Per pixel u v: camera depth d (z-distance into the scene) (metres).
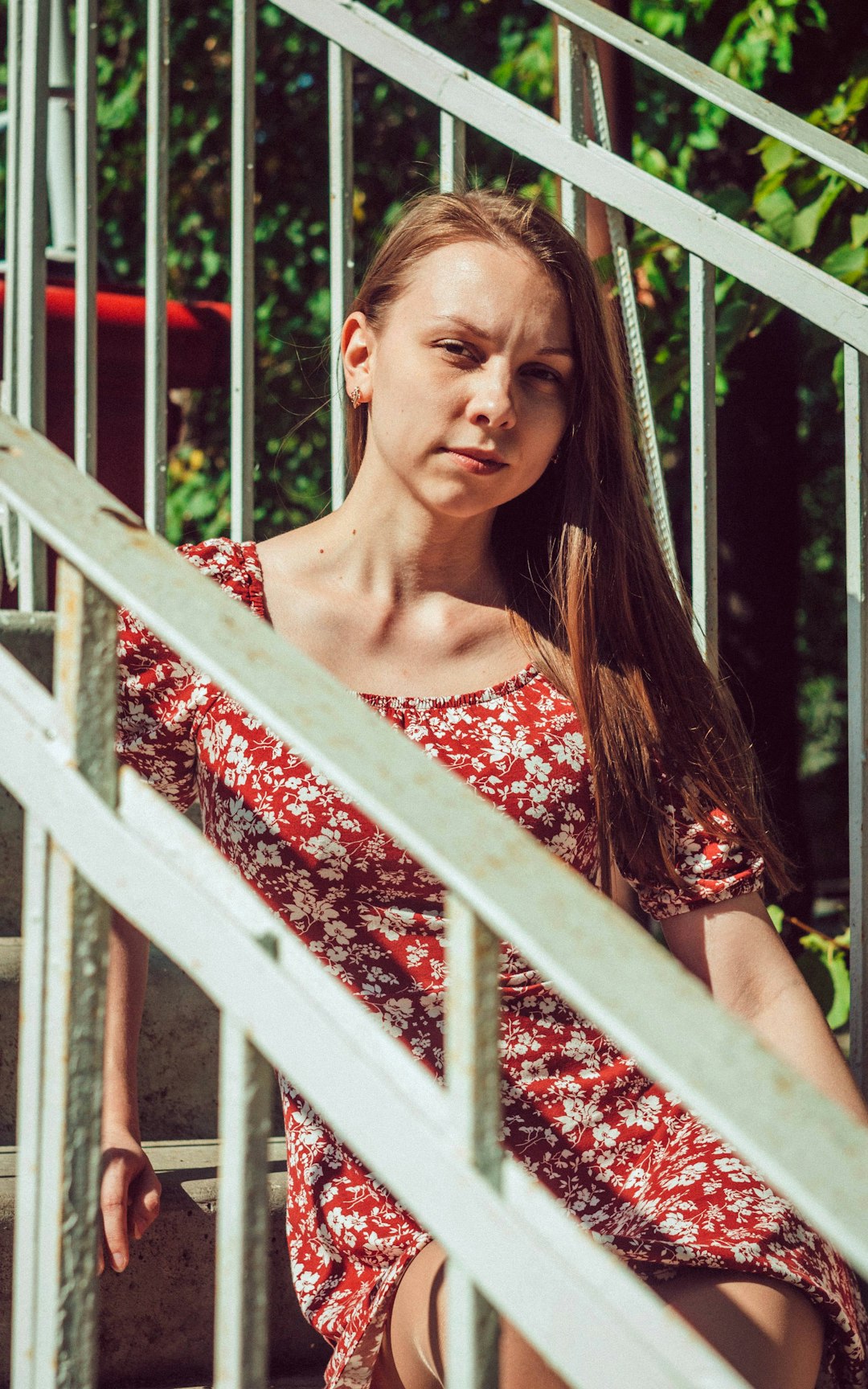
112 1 5.66
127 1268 1.40
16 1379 0.75
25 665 1.90
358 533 1.46
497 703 1.42
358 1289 1.26
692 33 3.57
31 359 2.00
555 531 1.53
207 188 5.70
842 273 2.78
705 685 1.52
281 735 0.67
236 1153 0.68
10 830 1.79
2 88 5.42
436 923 1.31
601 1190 1.27
